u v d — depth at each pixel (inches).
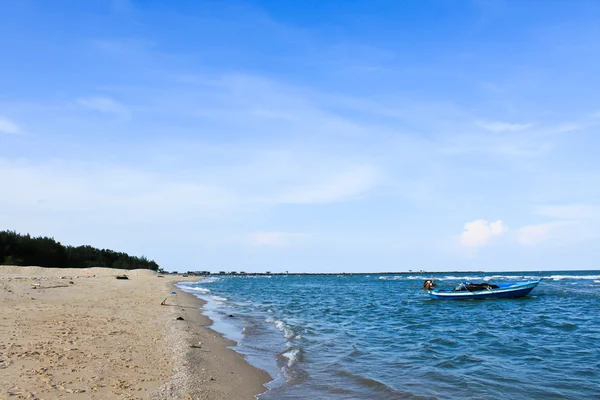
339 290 2706.7
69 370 385.4
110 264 4303.6
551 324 973.8
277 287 3218.5
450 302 1608.0
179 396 351.9
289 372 502.3
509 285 1684.3
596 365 560.4
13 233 2859.3
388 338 778.2
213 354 559.8
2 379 341.4
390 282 4318.4
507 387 452.1
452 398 408.2
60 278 1824.6
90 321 695.7
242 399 380.8
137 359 461.1
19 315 690.8
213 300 1630.2
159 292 1667.1
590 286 2605.8
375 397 408.8
